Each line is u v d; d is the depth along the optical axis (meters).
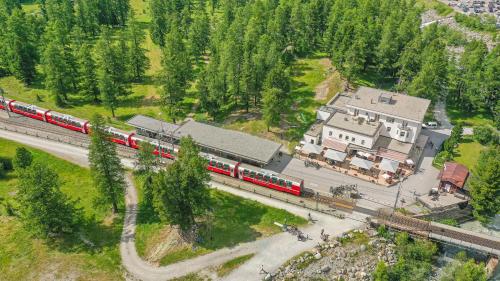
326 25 169.38
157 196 79.56
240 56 132.88
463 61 143.12
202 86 127.88
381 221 87.00
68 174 105.69
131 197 98.25
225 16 185.12
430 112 132.62
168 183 79.75
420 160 111.25
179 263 80.56
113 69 140.00
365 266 80.00
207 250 82.94
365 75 151.50
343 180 102.62
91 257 82.25
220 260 80.69
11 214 92.75
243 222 89.44
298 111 130.38
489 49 184.38
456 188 96.56
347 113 118.12
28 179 78.69
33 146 115.31
